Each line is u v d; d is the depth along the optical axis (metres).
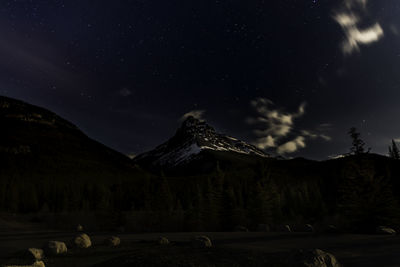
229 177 106.44
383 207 28.33
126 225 55.50
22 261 14.80
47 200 115.44
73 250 17.92
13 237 28.48
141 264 11.37
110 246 19.11
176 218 57.47
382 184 29.78
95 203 99.94
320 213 56.91
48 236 29.00
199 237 15.73
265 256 11.96
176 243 19.23
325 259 10.49
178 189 119.56
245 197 72.50
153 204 59.59
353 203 29.56
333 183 85.75
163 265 10.94
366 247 14.26
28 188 128.38
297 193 78.69
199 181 130.50
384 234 20.02
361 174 30.06
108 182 194.75
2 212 95.00
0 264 14.04
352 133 33.16
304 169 158.62
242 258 11.55
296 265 10.19
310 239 18.36
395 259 11.25
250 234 23.44
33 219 72.88
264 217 47.72
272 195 55.94
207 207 50.34
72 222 65.44
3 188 123.31
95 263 14.00
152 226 55.56
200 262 11.15
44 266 13.70
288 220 57.12
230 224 48.22
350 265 10.73
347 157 32.91
